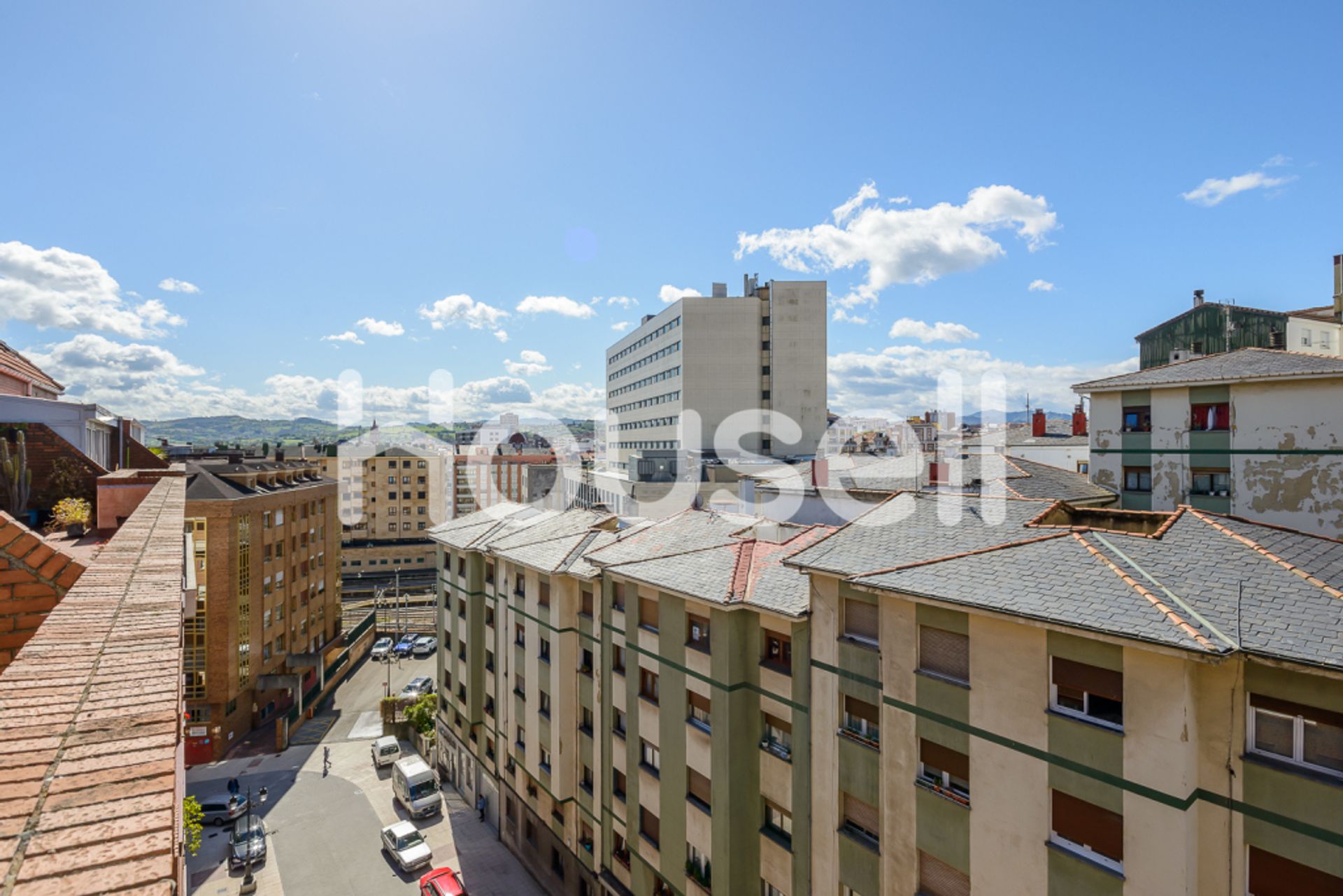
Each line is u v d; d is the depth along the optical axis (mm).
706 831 17719
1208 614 10047
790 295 84438
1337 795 9055
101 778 3381
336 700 50125
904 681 13641
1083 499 21922
